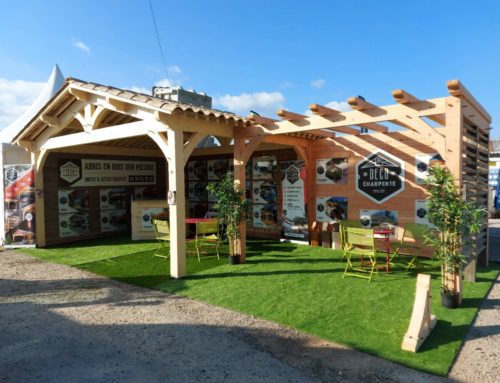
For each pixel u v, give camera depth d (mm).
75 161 10758
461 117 4988
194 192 12500
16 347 3943
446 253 4809
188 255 8328
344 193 8992
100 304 5250
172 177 6457
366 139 8594
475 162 6410
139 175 12484
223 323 4457
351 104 5484
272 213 10461
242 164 7676
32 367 3514
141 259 8125
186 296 5516
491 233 11195
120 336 4164
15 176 9812
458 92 4848
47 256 8695
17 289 6062
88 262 7941
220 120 7047
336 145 9102
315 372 3307
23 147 9641
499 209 16078
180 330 4285
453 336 3949
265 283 6023
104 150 11375
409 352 3613
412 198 7934
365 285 5848
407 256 7957
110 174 11648
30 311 5023
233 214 7309
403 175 8047
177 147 6430
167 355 3695
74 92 7809
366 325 4285
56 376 3350
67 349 3875
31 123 8977
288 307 4926
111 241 10633
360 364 3420
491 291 5559
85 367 3496
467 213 4805
